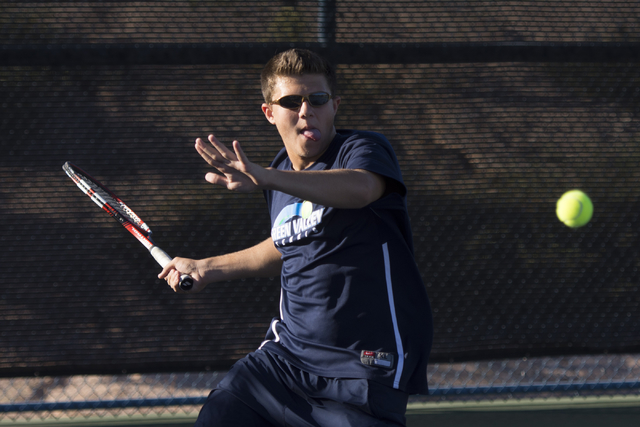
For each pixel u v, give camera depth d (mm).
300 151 5535
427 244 10414
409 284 5270
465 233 10422
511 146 10352
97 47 9742
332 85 5559
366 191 4750
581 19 10234
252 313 10383
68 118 9914
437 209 10383
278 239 5602
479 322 10508
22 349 10125
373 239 5184
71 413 10852
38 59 9672
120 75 9906
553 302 10547
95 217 10086
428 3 10055
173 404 10422
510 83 10242
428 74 10156
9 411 10156
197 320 10328
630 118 10398
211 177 4375
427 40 10094
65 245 10078
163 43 9875
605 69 10312
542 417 10336
